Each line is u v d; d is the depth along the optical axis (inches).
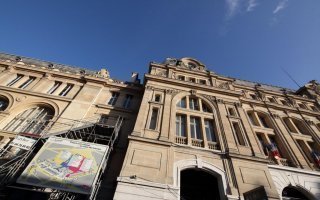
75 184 447.8
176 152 585.0
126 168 510.0
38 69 943.7
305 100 1087.6
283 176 613.9
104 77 976.3
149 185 480.7
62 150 515.2
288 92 1188.5
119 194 454.9
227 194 508.1
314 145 832.3
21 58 1079.6
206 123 742.5
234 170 561.0
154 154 557.3
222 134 683.4
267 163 599.8
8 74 903.1
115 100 912.3
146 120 677.9
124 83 1004.6
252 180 546.6
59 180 450.6
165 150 574.6
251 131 722.2
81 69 1096.2
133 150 556.1
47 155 496.4
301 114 965.2
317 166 712.4
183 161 564.7
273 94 1078.4
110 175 599.8
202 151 602.2
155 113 724.7
